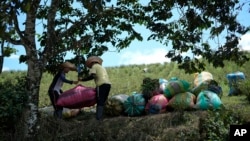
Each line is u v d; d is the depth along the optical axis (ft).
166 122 33.86
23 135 33.42
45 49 34.71
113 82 72.28
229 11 34.45
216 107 35.27
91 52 40.93
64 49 36.68
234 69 73.10
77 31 40.06
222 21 34.40
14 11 27.22
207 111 34.63
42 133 33.71
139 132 33.35
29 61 34.17
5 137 33.65
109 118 35.86
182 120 33.81
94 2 33.24
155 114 35.94
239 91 48.29
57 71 39.19
